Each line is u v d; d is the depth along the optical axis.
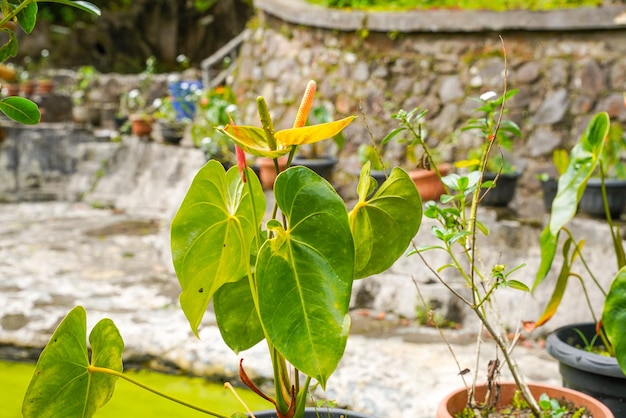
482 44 5.37
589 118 5.04
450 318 4.36
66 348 1.65
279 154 1.54
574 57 5.10
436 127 5.46
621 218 4.40
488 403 2.22
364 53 5.79
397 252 1.90
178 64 15.64
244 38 7.00
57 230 7.36
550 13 5.08
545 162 5.13
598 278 4.11
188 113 8.39
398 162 5.54
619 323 2.12
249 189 1.65
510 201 4.77
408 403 3.24
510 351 2.27
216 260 1.81
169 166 8.48
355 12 5.77
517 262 4.36
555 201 2.85
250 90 6.66
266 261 1.53
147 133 9.16
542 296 4.19
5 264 5.76
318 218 1.54
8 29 1.72
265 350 3.86
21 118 1.67
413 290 4.45
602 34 5.04
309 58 6.12
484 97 2.45
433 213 2.16
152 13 15.41
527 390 2.14
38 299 4.73
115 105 10.85
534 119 5.18
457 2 5.81
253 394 3.64
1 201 9.15
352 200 5.64
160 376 3.86
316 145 5.86
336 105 5.88
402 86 5.61
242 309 1.89
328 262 1.53
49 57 14.02
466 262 4.43
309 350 1.51
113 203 8.73
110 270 5.64
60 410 1.68
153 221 7.86
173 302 4.72
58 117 10.92
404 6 5.90
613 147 4.24
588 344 2.99
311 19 6.04
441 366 3.63
